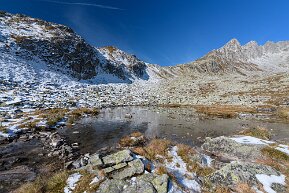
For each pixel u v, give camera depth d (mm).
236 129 35688
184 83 127438
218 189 12602
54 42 85875
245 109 59406
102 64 112312
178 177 13812
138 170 13289
